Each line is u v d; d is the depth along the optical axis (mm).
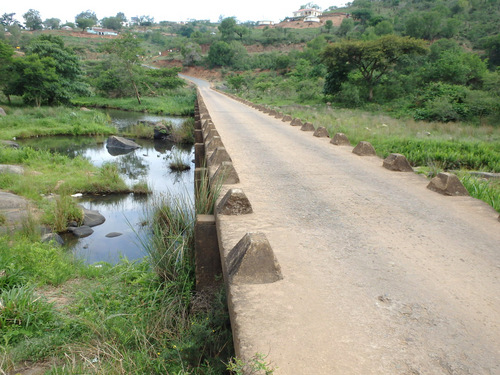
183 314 3717
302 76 52188
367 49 32406
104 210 10680
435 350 1932
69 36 134375
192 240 4824
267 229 3555
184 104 47844
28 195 10516
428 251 3127
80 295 4660
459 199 4586
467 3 90500
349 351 1921
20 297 4105
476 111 20969
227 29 118500
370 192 4910
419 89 28844
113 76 51344
